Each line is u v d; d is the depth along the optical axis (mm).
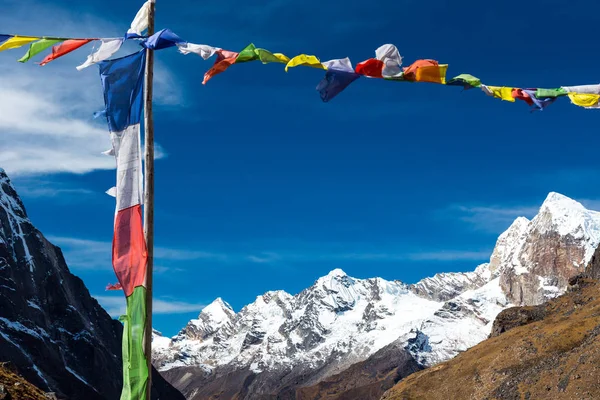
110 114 16875
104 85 16938
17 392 42406
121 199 16531
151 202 16438
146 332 15719
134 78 17031
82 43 17125
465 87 16781
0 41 17141
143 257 16125
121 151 16812
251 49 16156
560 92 16828
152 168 16547
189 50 16547
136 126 16906
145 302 15836
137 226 16359
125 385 15461
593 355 155375
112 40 17078
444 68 16016
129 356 15602
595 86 16797
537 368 174875
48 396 48312
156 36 16594
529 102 16953
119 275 16141
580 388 147250
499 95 16875
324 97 16094
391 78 16031
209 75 16328
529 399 160750
